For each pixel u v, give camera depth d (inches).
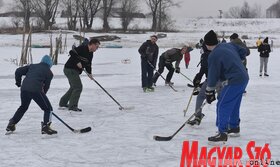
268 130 277.1
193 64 876.0
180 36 2124.8
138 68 761.6
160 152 227.3
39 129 284.4
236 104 251.8
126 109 353.7
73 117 323.3
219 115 238.1
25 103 265.9
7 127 268.2
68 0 2429.9
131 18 2556.6
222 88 238.5
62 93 443.2
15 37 1860.2
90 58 344.2
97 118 319.9
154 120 312.3
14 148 237.8
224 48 232.8
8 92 454.3
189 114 334.6
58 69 720.3
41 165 206.4
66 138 259.9
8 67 767.1
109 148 236.5
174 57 490.3
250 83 539.5
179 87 499.2
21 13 2405.3
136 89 478.9
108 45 1742.1
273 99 407.2
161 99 408.2
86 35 2054.6
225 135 238.7
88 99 407.5
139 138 258.7
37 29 2197.3
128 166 203.6
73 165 206.2
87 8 2445.9
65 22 2701.8
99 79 584.1
